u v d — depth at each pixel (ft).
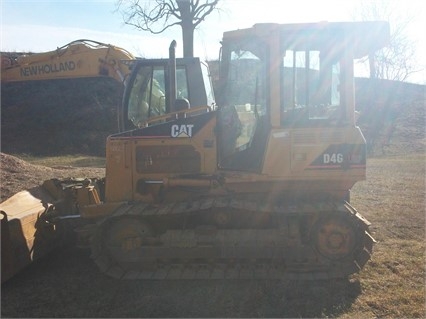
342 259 17.15
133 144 18.98
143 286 16.94
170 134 18.80
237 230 17.35
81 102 105.50
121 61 26.09
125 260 17.51
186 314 14.78
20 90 108.58
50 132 96.37
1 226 16.67
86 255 20.43
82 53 27.96
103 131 97.50
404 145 89.35
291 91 17.62
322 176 17.48
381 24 17.31
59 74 28.55
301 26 17.46
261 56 17.84
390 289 16.53
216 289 16.57
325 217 17.17
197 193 18.67
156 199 18.90
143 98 23.06
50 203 20.67
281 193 18.07
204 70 24.59
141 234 17.43
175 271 17.47
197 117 18.69
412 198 34.24
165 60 22.97
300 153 17.51
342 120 17.56
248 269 17.43
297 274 17.16
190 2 70.85
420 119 103.71
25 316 14.76
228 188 18.31
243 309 15.05
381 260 19.27
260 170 17.89
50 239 19.93
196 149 18.66
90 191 20.72
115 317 14.67
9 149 88.69
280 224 17.13
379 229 24.70
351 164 17.42
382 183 42.14
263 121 17.99
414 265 18.81
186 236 17.30
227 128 18.49
